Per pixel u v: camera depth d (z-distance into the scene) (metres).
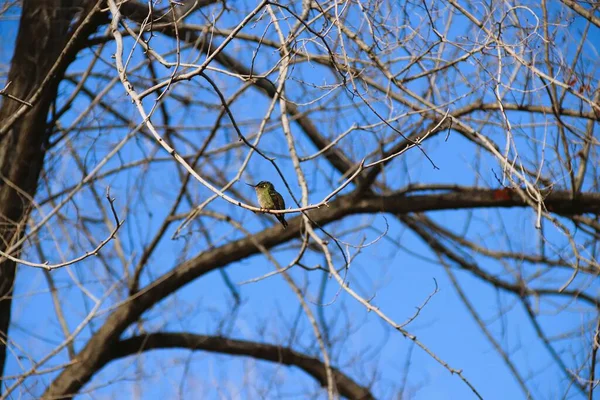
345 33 9.39
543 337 10.69
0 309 11.01
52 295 11.77
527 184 8.41
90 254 6.84
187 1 11.12
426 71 9.21
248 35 10.99
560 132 9.88
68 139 12.06
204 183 6.31
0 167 11.09
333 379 11.59
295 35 8.23
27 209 10.70
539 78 9.32
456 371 8.19
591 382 8.41
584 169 11.23
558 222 8.75
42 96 10.17
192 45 11.85
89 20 9.91
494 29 8.78
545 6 8.75
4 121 11.14
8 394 9.62
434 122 10.38
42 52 11.31
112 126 12.30
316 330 11.46
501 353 10.81
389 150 11.73
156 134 6.34
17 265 11.20
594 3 9.14
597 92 9.41
